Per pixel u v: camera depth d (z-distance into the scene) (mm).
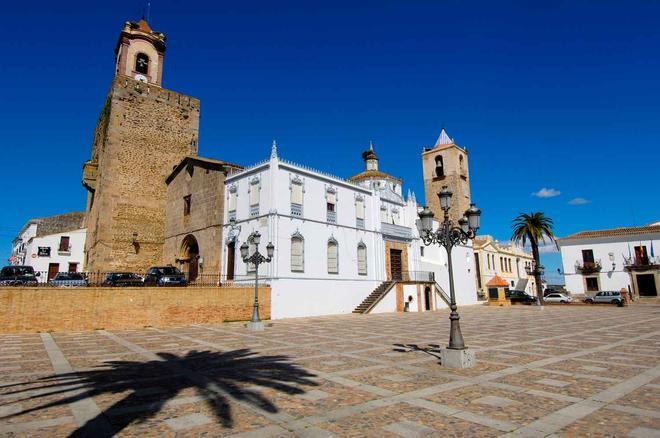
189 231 33188
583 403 6938
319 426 5930
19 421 6207
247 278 27812
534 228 43594
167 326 21531
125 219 34469
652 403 6906
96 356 12109
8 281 24641
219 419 6273
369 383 8469
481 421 6090
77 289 19391
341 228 32031
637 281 50062
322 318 26906
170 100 38906
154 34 40469
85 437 5539
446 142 53625
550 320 24453
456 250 45812
